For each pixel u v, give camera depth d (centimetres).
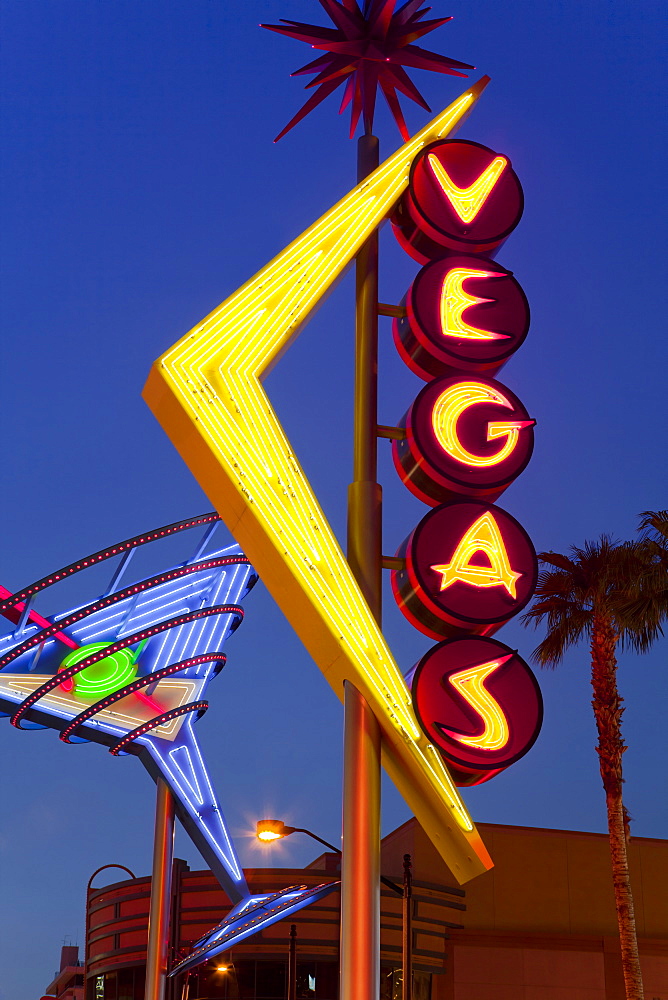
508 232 1316
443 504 1162
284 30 1471
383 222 1273
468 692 1088
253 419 1034
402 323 1300
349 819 996
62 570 4447
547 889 5653
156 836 4778
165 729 4850
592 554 3538
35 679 4562
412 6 1491
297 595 1019
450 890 5453
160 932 4659
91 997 5766
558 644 3562
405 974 2912
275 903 4469
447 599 1131
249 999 5059
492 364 1259
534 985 5384
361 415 1181
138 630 4519
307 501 1027
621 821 3425
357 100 1548
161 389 1026
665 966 5606
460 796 1027
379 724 1034
